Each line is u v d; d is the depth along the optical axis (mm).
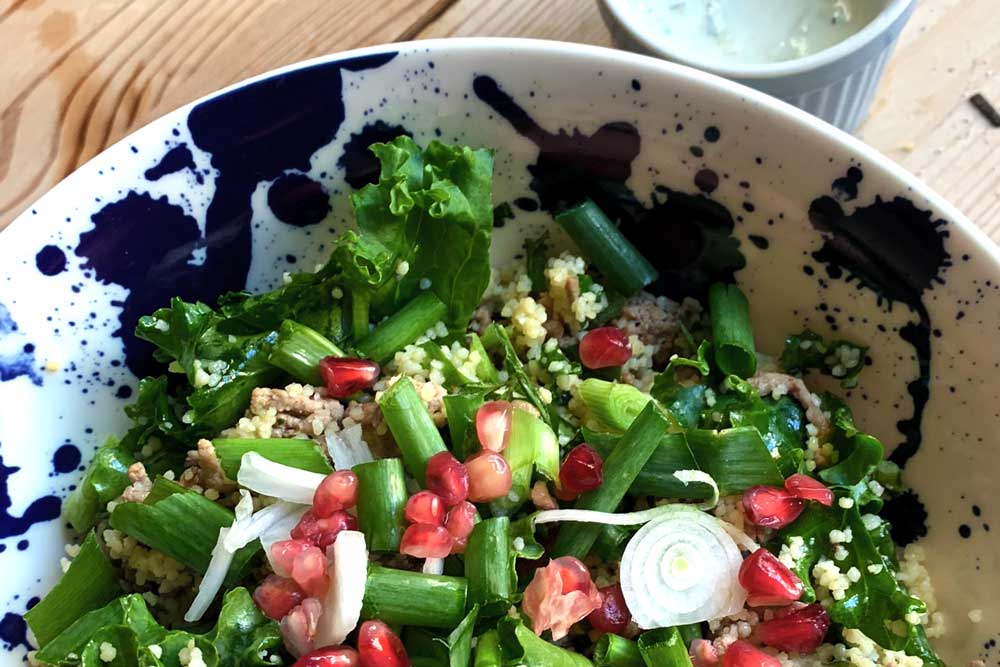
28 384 260
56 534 265
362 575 239
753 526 258
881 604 253
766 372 275
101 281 264
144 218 263
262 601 244
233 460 256
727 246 272
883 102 320
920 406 259
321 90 260
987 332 242
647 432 252
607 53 253
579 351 283
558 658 238
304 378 270
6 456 258
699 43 323
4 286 253
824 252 260
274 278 283
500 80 261
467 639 238
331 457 260
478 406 259
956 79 319
